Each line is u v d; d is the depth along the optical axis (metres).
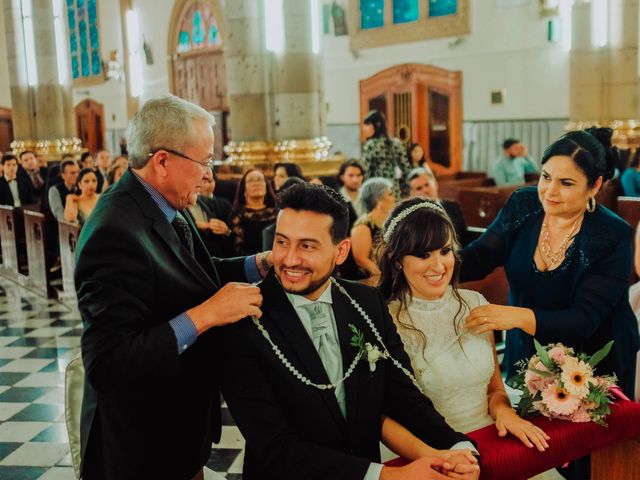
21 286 9.31
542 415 2.53
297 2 8.59
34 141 15.84
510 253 3.17
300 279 2.14
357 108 15.65
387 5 14.70
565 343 2.88
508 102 13.18
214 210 6.36
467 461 2.10
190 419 2.47
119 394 2.35
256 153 8.80
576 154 2.78
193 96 18.52
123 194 2.31
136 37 20.50
